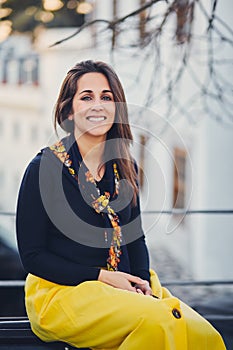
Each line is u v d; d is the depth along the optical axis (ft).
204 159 44.60
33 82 99.04
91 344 13.10
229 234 41.09
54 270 13.34
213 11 21.57
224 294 36.68
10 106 101.91
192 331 13.03
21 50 65.92
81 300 13.04
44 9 30.86
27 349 15.01
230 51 31.65
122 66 31.30
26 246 13.48
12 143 102.58
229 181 41.22
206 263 43.96
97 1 39.91
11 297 30.66
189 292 37.11
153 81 23.71
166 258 48.16
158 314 12.69
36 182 13.52
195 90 37.83
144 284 13.66
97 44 23.25
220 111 34.32
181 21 22.47
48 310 13.17
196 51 27.84
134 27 21.67
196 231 46.03
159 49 22.48
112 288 13.16
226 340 21.71
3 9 30.55
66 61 81.05
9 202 101.04
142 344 12.61
